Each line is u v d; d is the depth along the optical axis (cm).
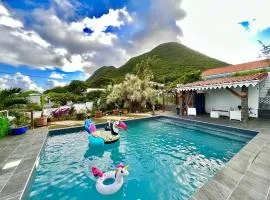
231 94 1552
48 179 603
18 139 952
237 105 1509
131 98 2014
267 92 1344
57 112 1605
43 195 512
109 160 765
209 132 1210
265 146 685
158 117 1738
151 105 2186
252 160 554
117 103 2083
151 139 1080
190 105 1744
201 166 686
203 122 1275
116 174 523
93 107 2000
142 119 1636
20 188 454
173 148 908
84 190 536
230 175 465
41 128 1248
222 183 429
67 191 532
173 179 590
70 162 746
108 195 502
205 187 413
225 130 1116
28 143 867
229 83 1272
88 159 778
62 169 679
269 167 506
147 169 670
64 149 909
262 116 1344
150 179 592
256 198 373
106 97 2131
